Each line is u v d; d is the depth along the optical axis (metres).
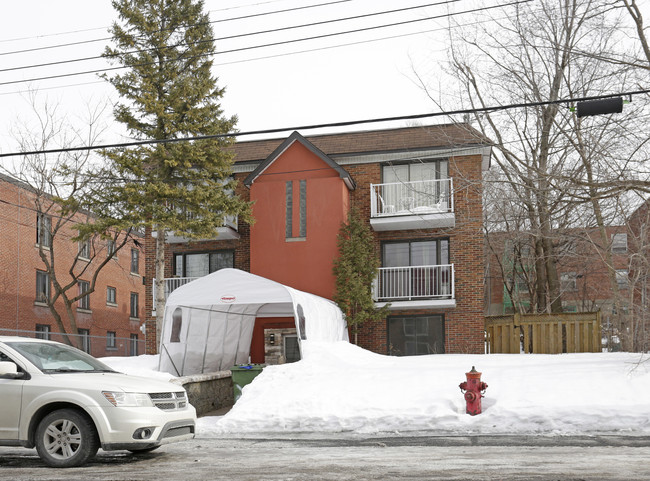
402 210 25.75
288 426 12.89
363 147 26.77
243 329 22.12
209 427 13.07
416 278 25.73
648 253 21.56
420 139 26.34
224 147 26.61
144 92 23.41
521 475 7.13
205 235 23.55
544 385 13.85
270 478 7.16
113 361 21.58
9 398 8.62
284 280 25.11
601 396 12.85
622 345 23.31
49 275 31.23
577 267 36.59
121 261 41.88
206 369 20.08
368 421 12.72
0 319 30.27
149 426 8.55
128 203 23.25
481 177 25.36
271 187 25.80
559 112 21.98
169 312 17.64
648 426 11.45
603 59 17.86
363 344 25.77
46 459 8.41
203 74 24.23
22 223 32.34
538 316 21.05
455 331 25.14
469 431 11.83
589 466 7.80
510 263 39.38
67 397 8.45
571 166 23.56
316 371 16.02
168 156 23.42
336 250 24.94
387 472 7.51
